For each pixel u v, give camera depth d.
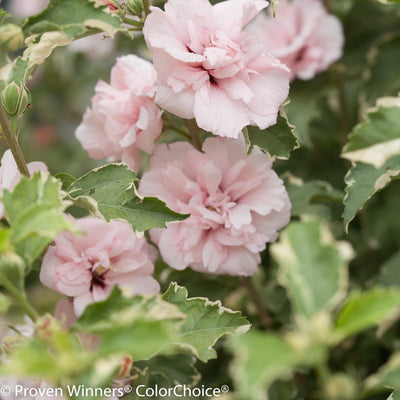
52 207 1.26
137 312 1.27
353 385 1.23
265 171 1.38
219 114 1.34
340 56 1.59
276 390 1.43
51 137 2.04
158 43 1.33
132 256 1.36
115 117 1.38
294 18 1.56
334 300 1.23
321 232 1.24
